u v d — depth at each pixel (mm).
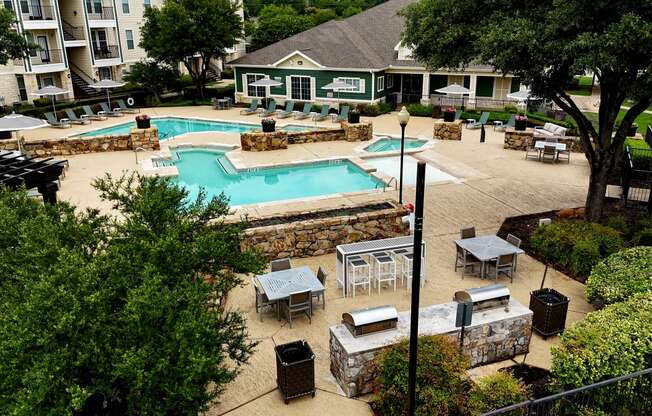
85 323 4992
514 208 15195
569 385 6996
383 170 20141
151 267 5535
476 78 35688
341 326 8016
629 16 9305
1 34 26641
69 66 40375
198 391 5180
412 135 26750
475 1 12445
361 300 10203
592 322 7719
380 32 39750
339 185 18891
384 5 42625
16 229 6605
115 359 4961
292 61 35875
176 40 36688
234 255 6984
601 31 10227
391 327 7867
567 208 14914
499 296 8422
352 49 35812
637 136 23062
